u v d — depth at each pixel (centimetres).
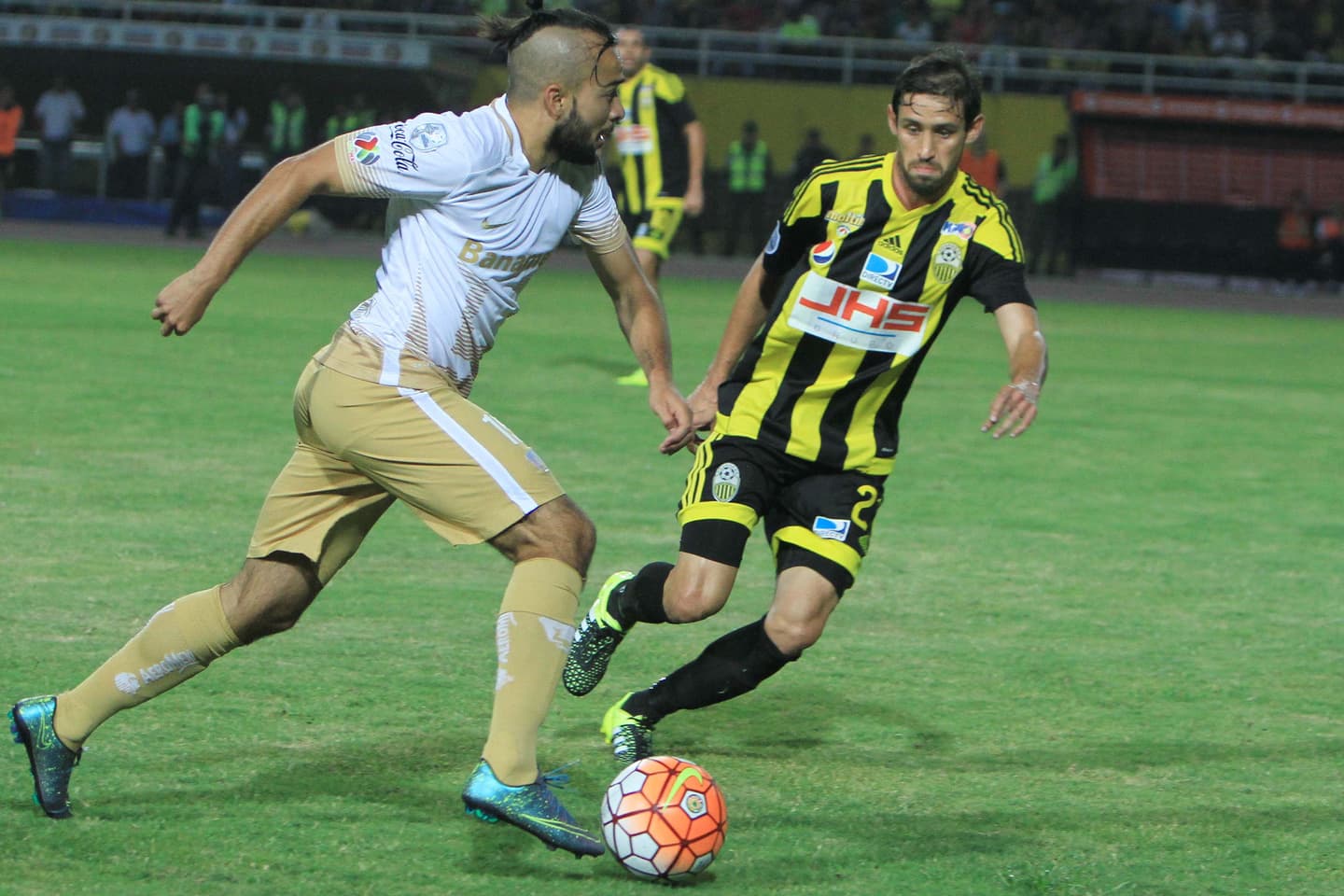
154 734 1540
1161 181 10638
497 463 1272
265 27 11344
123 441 3142
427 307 1286
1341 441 4066
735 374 1606
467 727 1602
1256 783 1537
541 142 1296
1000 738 1656
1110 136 10700
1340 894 1265
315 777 1441
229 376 4094
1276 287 10606
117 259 7825
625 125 4250
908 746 1620
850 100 11200
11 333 4709
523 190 1295
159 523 2477
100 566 2200
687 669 1538
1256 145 10694
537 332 5678
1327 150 10675
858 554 1532
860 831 1368
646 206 4266
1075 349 6294
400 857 1264
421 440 1271
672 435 1445
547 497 1282
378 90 11044
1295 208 10494
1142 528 2855
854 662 1939
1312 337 7375
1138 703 1805
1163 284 10644
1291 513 3053
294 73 10956
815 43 11175
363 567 2311
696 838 1220
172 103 11269
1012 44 11512
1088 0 11931
